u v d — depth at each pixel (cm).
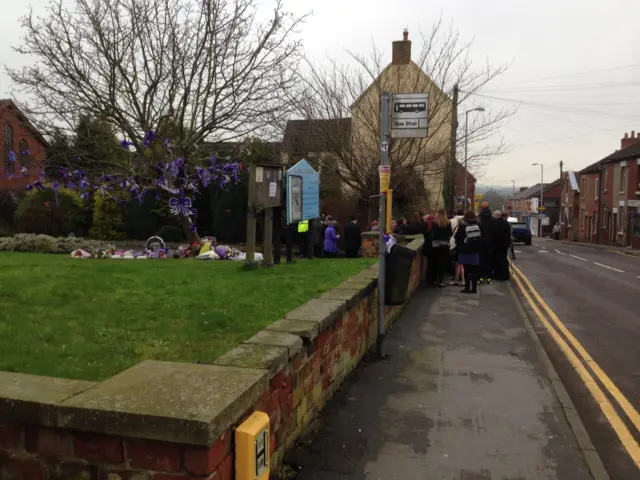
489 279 1257
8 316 438
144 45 1391
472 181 3881
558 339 784
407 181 1880
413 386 521
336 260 1031
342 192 2394
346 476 345
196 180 1560
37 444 239
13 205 2753
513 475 354
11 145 1938
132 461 229
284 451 358
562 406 476
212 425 218
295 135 1781
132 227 2630
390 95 611
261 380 273
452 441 401
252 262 812
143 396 241
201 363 312
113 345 378
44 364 329
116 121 1437
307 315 439
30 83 1345
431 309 921
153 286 617
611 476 378
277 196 868
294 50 1639
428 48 1789
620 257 2519
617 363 661
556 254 2728
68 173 1428
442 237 1166
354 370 566
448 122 2158
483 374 565
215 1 1401
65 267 780
